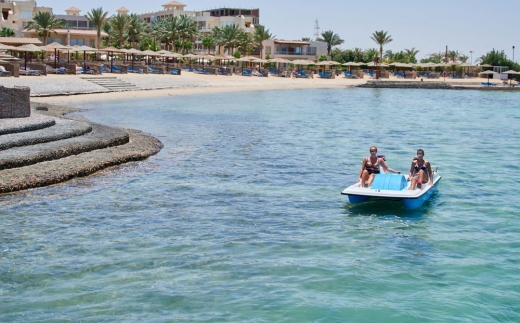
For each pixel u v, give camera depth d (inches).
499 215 621.0
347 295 413.7
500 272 460.8
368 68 4655.5
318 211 630.5
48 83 2022.6
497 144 1169.4
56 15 4648.1
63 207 624.1
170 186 733.9
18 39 2812.5
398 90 3371.1
